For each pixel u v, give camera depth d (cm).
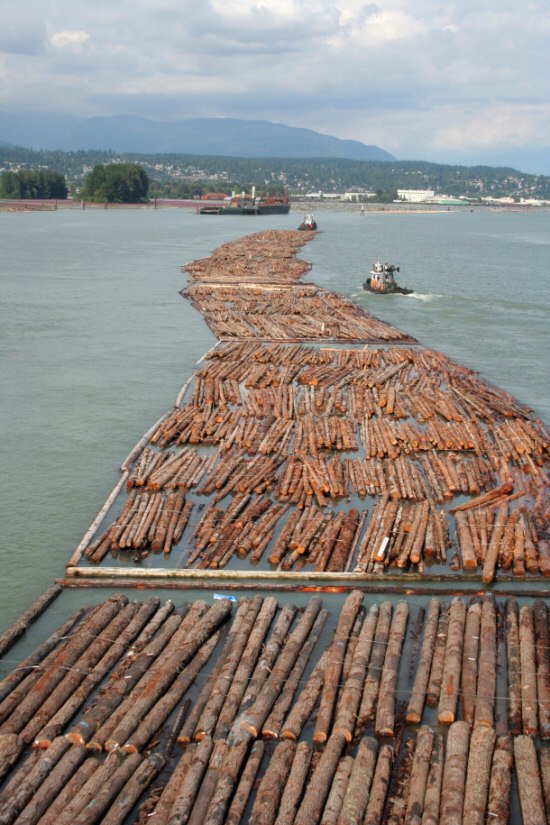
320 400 3847
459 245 14562
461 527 2514
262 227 18288
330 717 1641
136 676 1764
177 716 1659
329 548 2408
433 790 1444
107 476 3056
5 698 1725
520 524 2536
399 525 2533
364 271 9719
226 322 5934
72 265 9662
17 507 2773
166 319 6166
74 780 1472
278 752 1534
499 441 3384
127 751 1558
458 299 7444
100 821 1394
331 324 5866
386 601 2097
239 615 2008
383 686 1727
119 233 15212
